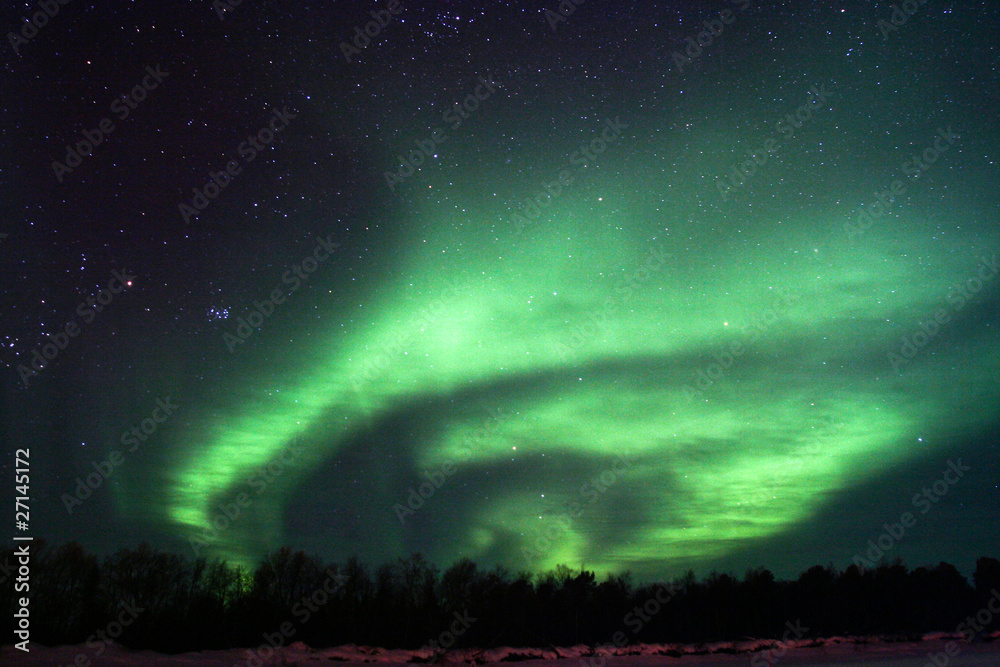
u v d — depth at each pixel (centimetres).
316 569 4097
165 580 3659
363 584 4138
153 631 3388
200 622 3566
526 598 4334
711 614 4709
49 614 3256
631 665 3753
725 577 4869
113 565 3559
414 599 4184
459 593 4250
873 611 4944
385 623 4000
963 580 5172
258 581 3962
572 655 4009
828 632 4816
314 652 3562
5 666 2702
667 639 4503
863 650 4297
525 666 3688
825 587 4928
